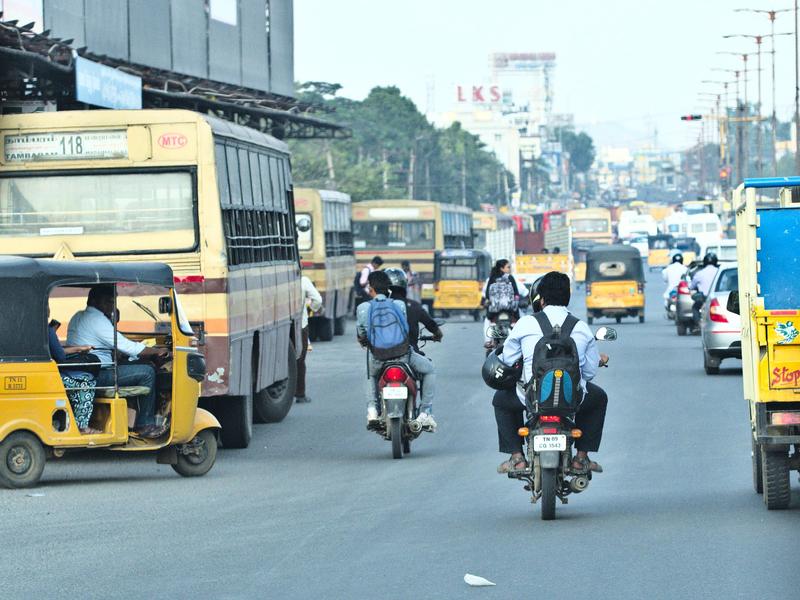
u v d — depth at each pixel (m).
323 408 50.50
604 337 25.97
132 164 37.50
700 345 82.31
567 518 26.17
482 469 33.72
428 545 23.42
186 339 32.50
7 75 66.50
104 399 31.33
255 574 21.05
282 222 47.88
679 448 36.91
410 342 36.91
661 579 20.33
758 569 20.95
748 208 26.23
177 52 100.31
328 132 120.00
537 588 19.84
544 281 26.16
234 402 39.19
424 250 127.31
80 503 28.50
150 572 21.25
